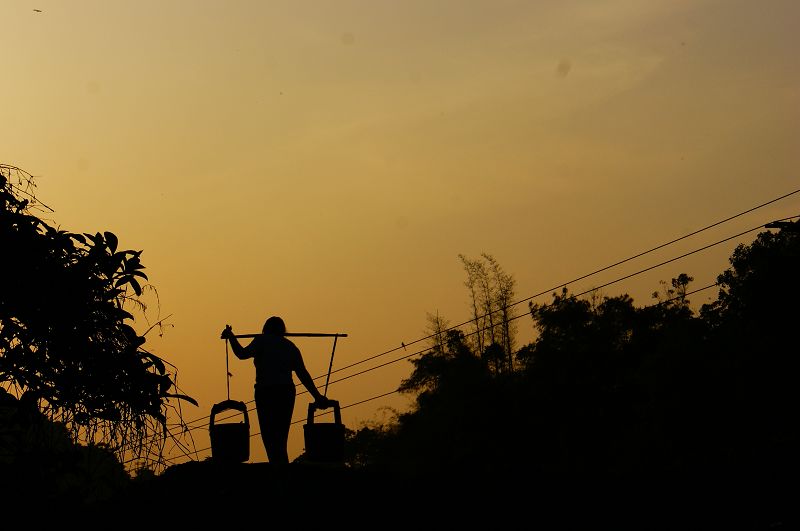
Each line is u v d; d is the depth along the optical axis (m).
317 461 15.26
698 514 11.33
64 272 10.52
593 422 59.38
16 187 10.78
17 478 9.86
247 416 15.05
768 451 13.43
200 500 12.37
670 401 52.28
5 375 10.18
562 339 62.94
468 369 61.62
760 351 48.69
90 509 11.77
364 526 11.58
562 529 11.19
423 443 60.38
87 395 10.47
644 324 65.19
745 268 50.31
